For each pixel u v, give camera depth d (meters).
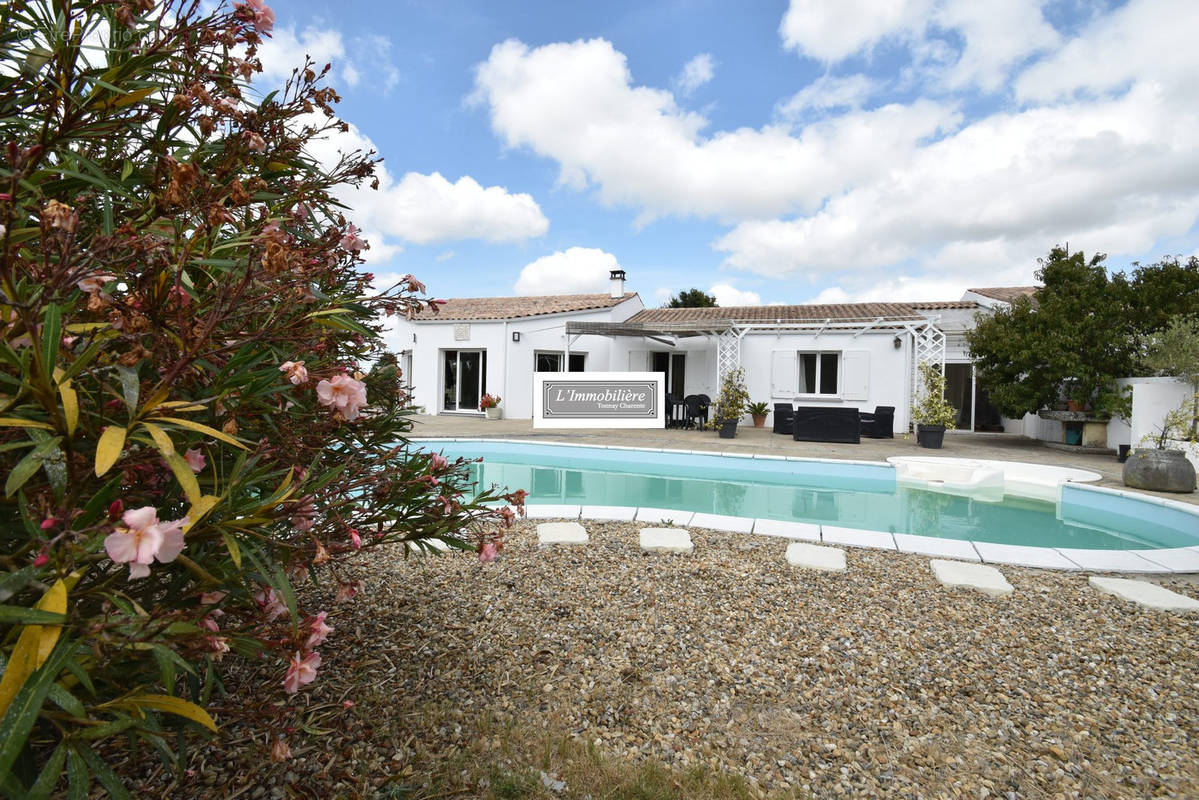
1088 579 4.45
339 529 1.63
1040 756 2.29
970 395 18.89
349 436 2.15
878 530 6.82
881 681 2.85
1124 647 3.26
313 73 1.77
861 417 15.88
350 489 1.80
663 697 2.66
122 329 1.21
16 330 1.10
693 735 2.38
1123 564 4.69
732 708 2.59
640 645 3.16
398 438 2.32
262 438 1.64
